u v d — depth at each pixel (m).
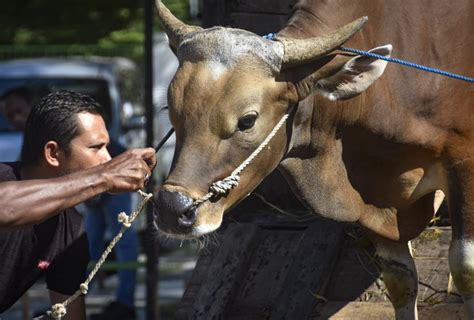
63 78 24.72
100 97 24.47
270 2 12.23
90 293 20.52
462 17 9.55
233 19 12.34
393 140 9.34
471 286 9.58
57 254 9.33
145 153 8.20
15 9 35.50
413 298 10.36
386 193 9.66
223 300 11.12
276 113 8.43
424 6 9.49
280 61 8.30
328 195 9.34
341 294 10.96
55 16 35.56
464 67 9.52
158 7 9.00
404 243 10.18
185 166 8.08
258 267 11.41
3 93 24.33
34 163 8.89
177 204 7.93
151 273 14.85
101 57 31.25
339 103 8.97
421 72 9.36
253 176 8.48
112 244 8.37
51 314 8.48
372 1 9.32
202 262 11.89
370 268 11.06
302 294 10.84
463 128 9.45
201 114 8.12
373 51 8.47
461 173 9.48
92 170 7.96
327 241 11.23
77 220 9.48
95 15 35.47
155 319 14.92
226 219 12.29
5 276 9.09
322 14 9.09
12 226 7.76
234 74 8.14
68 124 8.77
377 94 9.16
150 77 15.06
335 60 8.52
